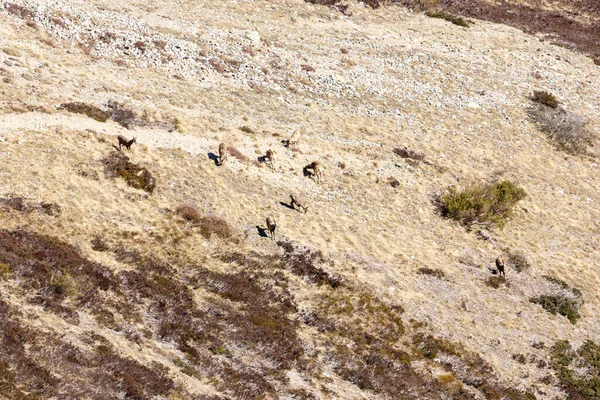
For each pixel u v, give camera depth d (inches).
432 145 2610.7
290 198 2096.5
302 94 2699.3
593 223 2466.8
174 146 2132.1
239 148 2234.3
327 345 1587.1
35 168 1809.8
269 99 2603.3
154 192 1923.0
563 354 1818.4
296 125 2492.6
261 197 2060.8
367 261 1948.8
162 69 2571.4
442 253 2101.4
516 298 2003.0
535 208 2431.1
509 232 2284.7
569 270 2188.7
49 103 2106.3
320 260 1882.4
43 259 1466.5
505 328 1868.8
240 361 1412.4
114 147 2018.9
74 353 1206.3
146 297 1512.1
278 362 1451.8
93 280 1477.6
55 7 2674.7
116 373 1197.7
